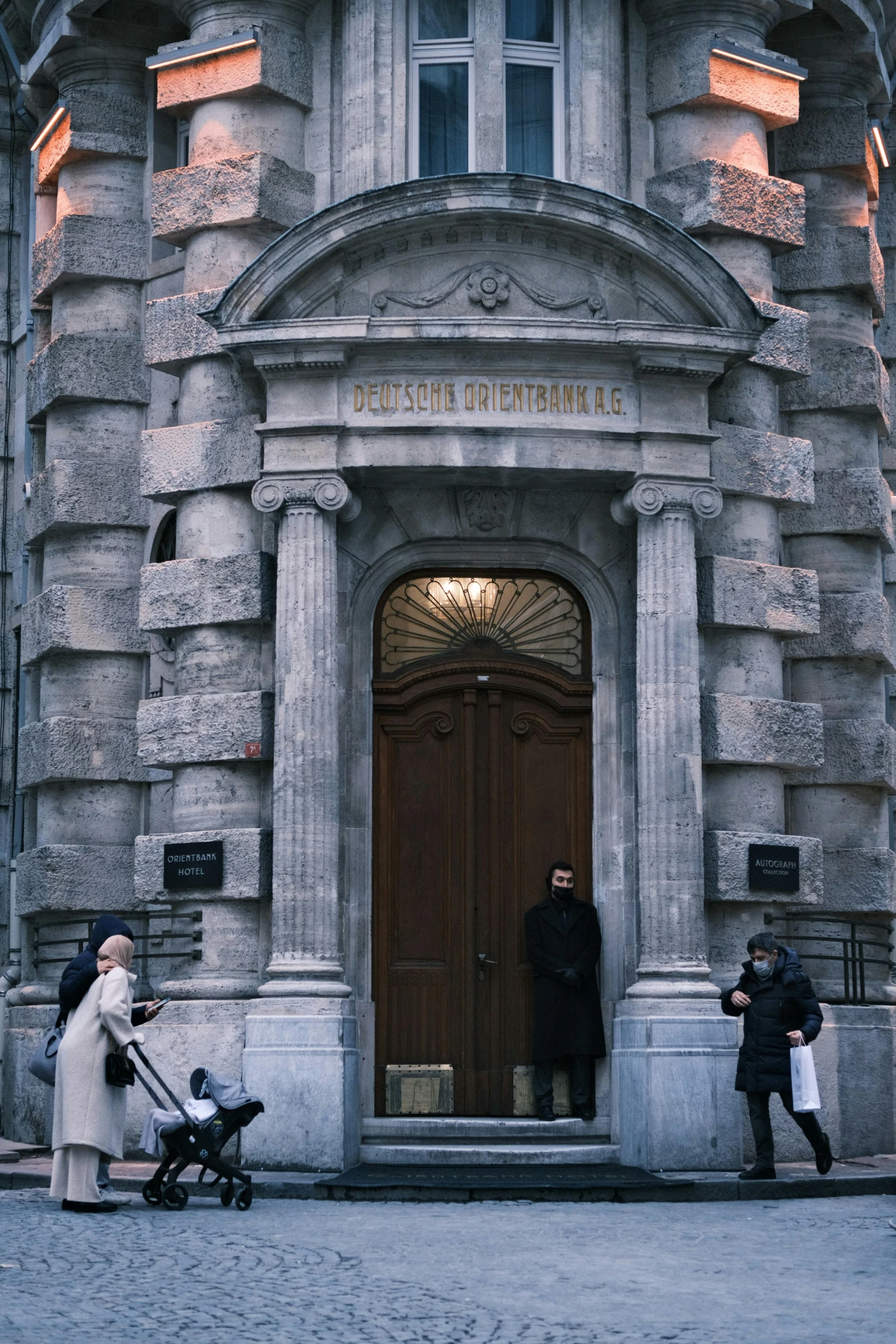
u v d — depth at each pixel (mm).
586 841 15914
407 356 15133
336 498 15062
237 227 16062
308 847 14695
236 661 15641
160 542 17281
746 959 15461
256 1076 14227
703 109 16469
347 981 15250
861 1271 9305
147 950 16594
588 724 16062
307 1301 8234
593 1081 15359
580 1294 8555
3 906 19500
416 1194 12461
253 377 15625
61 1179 11430
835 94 17906
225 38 16016
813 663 17234
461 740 16000
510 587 16297
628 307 15461
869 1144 15898
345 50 16359
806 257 17578
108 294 17562
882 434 18156
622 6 16625
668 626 15148
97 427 17375
